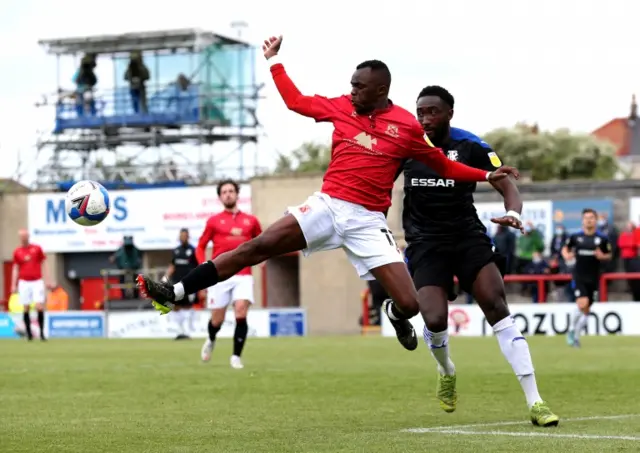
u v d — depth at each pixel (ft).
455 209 39.93
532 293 134.62
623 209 147.84
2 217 177.47
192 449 32.55
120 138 200.64
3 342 118.21
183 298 35.68
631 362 70.54
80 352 92.99
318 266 162.91
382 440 33.73
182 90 199.62
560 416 40.55
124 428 38.17
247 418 40.96
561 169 289.33
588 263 91.20
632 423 37.83
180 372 65.87
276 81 37.22
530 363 38.01
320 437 34.94
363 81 35.99
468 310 121.60
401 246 153.58
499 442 32.73
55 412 43.86
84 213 38.93
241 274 70.54
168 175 192.65
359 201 36.29
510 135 294.25
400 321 37.93
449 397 41.29
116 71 202.59
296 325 134.72
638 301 124.67
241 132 199.93
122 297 159.02
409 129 36.09
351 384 55.77
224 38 201.46
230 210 73.36
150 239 168.76
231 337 127.85
